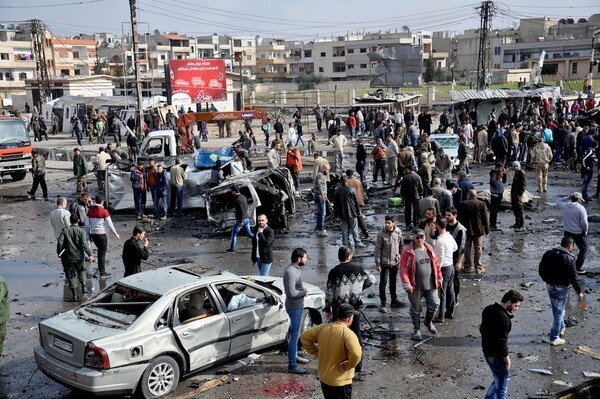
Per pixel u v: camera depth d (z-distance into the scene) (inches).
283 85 4045.3
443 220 396.2
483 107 1537.9
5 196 960.3
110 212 808.3
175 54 5014.8
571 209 483.8
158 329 301.9
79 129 1612.9
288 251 590.6
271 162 872.9
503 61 4419.3
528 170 1024.2
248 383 319.6
